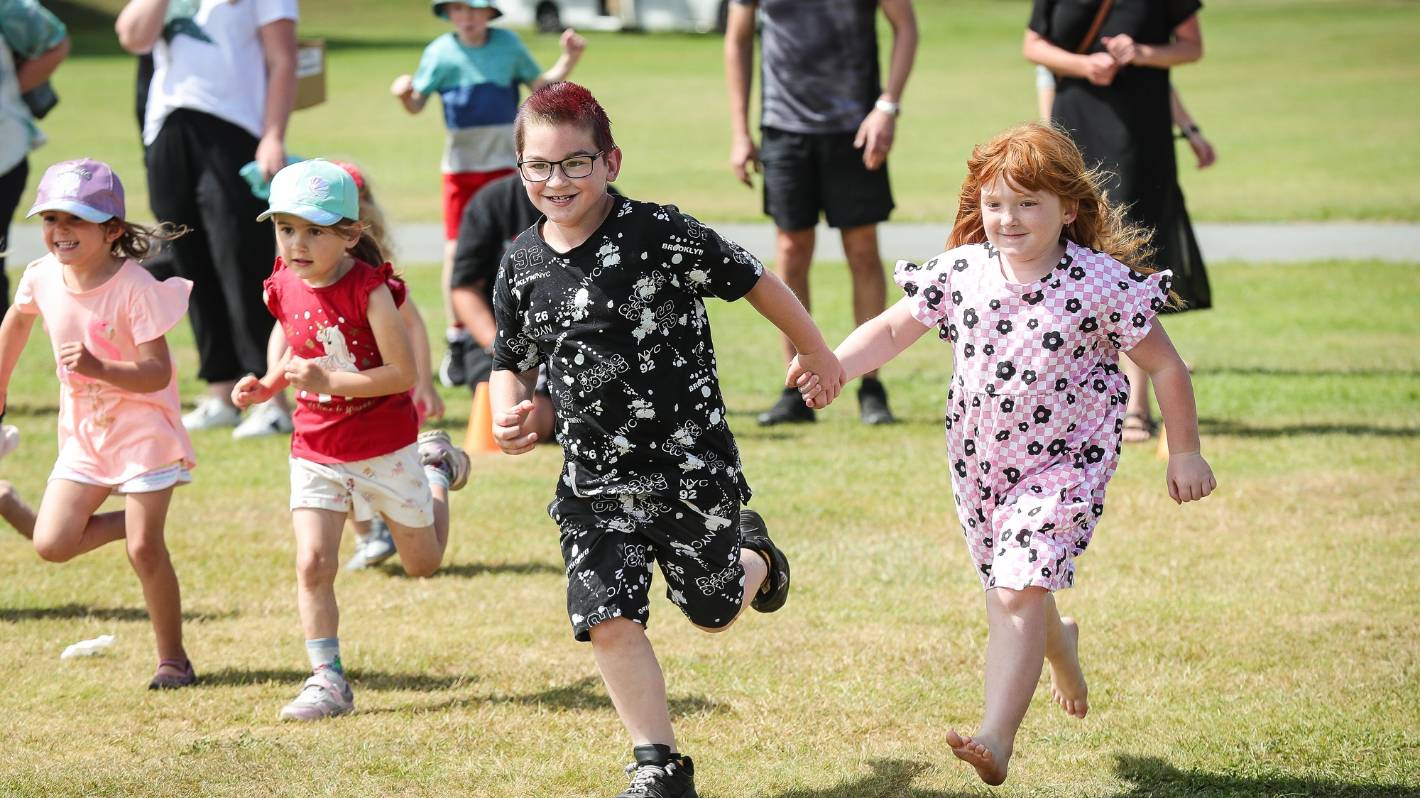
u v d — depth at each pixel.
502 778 8.14
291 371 9.21
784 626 10.68
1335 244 30.20
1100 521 13.14
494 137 20.08
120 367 9.20
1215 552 12.18
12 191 16.20
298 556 9.41
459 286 16.19
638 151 46.84
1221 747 8.41
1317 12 104.81
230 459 15.73
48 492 9.59
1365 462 14.81
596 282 7.72
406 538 9.96
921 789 7.96
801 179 16.98
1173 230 15.27
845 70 16.70
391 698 9.44
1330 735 8.51
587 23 97.56
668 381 7.79
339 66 77.81
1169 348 7.80
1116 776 8.08
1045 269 7.80
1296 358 20.30
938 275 8.07
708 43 90.19
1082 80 15.18
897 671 9.78
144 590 9.61
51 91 16.88
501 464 15.72
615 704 7.62
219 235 16.09
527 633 10.62
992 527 7.92
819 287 26.81
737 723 8.95
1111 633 10.38
